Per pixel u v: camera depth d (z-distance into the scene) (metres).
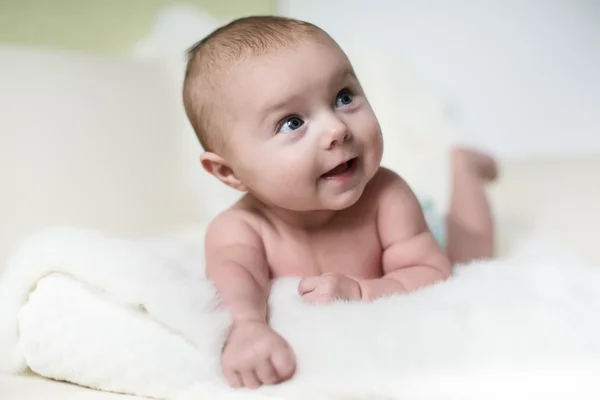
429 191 1.32
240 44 0.85
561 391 0.55
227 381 0.66
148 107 1.54
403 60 1.68
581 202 1.37
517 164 1.68
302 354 0.67
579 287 0.74
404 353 0.63
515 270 0.84
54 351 0.71
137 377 0.68
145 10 1.79
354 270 0.90
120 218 1.41
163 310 0.69
